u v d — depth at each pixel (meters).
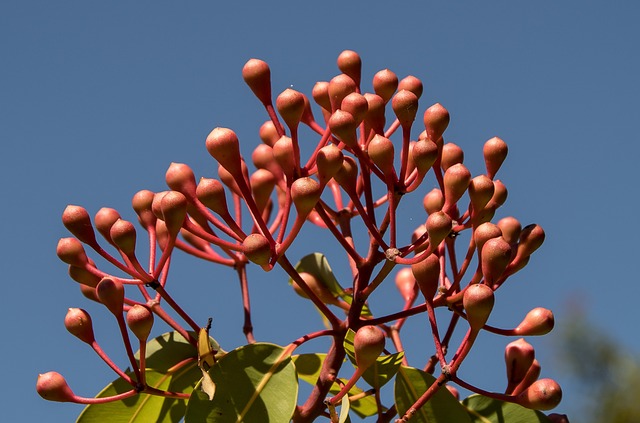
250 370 0.66
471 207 0.68
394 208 0.66
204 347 0.66
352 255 0.67
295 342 0.66
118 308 0.65
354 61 0.71
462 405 0.68
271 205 0.75
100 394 0.69
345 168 0.66
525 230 0.68
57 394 0.66
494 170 0.69
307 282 0.73
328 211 0.72
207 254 0.74
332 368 0.68
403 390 0.67
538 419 0.68
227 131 0.65
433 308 0.65
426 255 0.65
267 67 0.68
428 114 0.67
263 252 0.64
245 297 0.74
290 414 0.65
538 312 0.66
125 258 0.67
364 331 0.64
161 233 0.70
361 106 0.66
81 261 0.67
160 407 0.69
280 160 0.66
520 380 0.67
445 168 0.68
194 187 0.67
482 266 0.65
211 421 0.65
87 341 0.66
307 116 0.71
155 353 0.70
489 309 0.63
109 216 0.68
